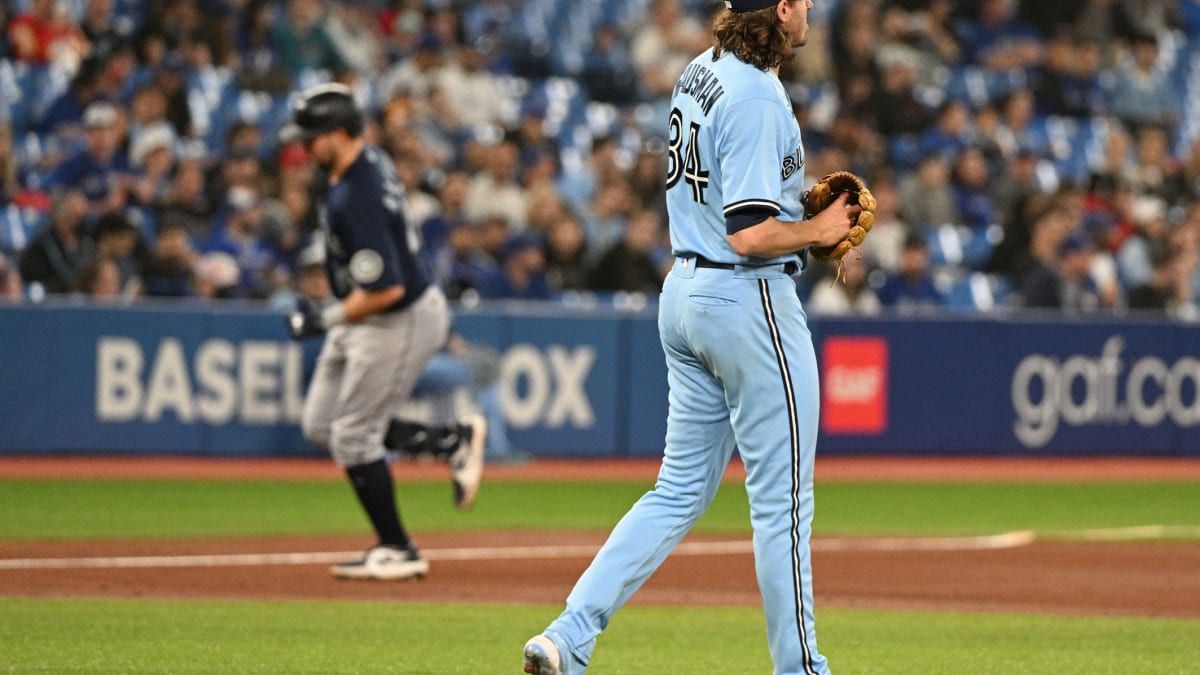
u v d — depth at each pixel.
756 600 26.03
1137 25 73.44
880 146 61.62
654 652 20.95
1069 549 33.50
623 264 52.03
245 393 46.94
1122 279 59.34
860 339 51.75
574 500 41.00
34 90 54.75
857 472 49.03
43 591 25.00
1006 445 53.28
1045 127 67.88
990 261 57.31
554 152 57.75
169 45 56.31
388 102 55.69
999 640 22.31
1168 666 20.38
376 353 25.94
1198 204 61.81
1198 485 48.09
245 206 49.81
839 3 69.94
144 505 37.66
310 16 59.44
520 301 50.09
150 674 18.44
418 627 22.41
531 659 15.73
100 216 47.22
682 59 64.75
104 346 45.81
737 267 15.82
